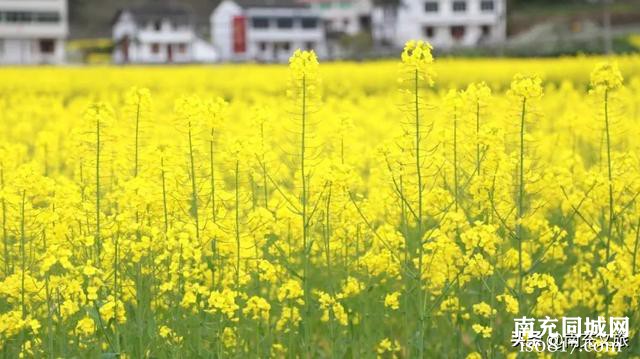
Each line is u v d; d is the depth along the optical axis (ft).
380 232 21.04
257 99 63.26
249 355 19.60
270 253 21.34
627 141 30.96
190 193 20.85
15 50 261.65
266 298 22.33
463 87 78.95
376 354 20.44
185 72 94.43
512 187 21.57
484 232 18.39
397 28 270.67
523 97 19.39
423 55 19.27
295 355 20.33
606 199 21.04
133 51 257.14
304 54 19.93
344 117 25.73
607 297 20.24
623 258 19.66
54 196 22.31
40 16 262.06
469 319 21.79
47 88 82.12
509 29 268.82
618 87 21.07
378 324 21.45
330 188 19.70
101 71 97.40
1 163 22.79
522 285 19.66
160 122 44.09
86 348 19.04
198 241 19.31
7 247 20.85
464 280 19.74
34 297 19.10
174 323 18.99
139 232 20.45
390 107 53.57
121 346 19.52
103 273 18.98
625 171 21.16
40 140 33.86
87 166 22.97
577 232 21.21
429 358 20.72
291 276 21.26
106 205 24.57
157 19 257.34
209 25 312.91
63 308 18.51
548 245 20.22
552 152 32.73
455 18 266.36
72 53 283.38
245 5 270.67
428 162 20.29
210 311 17.62
